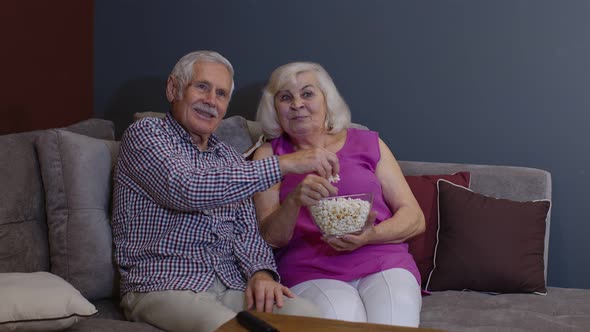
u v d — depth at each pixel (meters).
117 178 2.09
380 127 2.91
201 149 2.21
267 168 1.91
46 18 2.88
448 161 2.86
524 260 2.35
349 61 2.91
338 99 2.36
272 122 2.37
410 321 1.96
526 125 2.77
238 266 2.12
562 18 2.69
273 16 2.96
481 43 2.78
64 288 1.64
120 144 2.17
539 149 2.77
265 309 1.88
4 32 2.67
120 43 3.12
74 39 3.05
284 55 2.97
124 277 2.01
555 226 2.78
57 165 2.09
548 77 2.73
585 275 2.77
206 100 2.10
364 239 2.09
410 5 2.83
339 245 2.06
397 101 2.88
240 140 2.52
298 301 1.89
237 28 3.00
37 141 2.10
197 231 2.02
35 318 1.56
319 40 2.93
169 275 1.97
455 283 2.37
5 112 2.70
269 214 2.23
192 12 3.04
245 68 3.01
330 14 2.91
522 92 2.76
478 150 2.83
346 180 2.26
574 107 2.71
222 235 2.08
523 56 2.74
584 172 2.73
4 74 2.68
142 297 1.94
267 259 2.12
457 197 2.43
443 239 2.42
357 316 1.95
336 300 1.98
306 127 2.30
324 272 2.15
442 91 2.84
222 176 1.90
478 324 2.07
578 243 2.76
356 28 2.89
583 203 2.74
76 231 2.06
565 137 2.74
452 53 2.81
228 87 2.18
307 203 1.93
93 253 2.06
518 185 2.54
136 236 2.03
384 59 2.88
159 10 3.07
